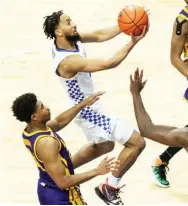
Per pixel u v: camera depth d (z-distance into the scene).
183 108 13.80
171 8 19.28
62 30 9.34
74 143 12.45
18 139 12.73
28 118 8.12
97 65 9.23
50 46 17.14
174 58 10.02
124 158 9.71
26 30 18.33
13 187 11.20
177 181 11.21
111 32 10.27
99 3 19.95
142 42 17.03
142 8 9.51
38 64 16.06
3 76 15.45
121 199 10.72
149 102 14.08
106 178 10.45
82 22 18.59
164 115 13.52
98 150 10.16
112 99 14.19
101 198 10.05
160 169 11.01
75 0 20.25
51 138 8.07
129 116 13.45
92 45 17.05
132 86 7.14
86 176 8.10
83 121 9.77
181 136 7.34
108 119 9.73
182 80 15.07
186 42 9.94
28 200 10.81
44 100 14.27
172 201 10.66
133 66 15.76
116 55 9.21
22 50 16.98
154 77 15.23
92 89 9.84
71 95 9.73
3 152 12.30
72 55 9.33
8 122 13.37
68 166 8.40
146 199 10.73
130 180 11.27
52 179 8.27
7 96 14.48
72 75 9.47
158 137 7.33
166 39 17.20
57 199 8.48
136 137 9.66
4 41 17.62
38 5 20.08
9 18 19.22
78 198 8.61
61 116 8.89
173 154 10.92
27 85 14.98
